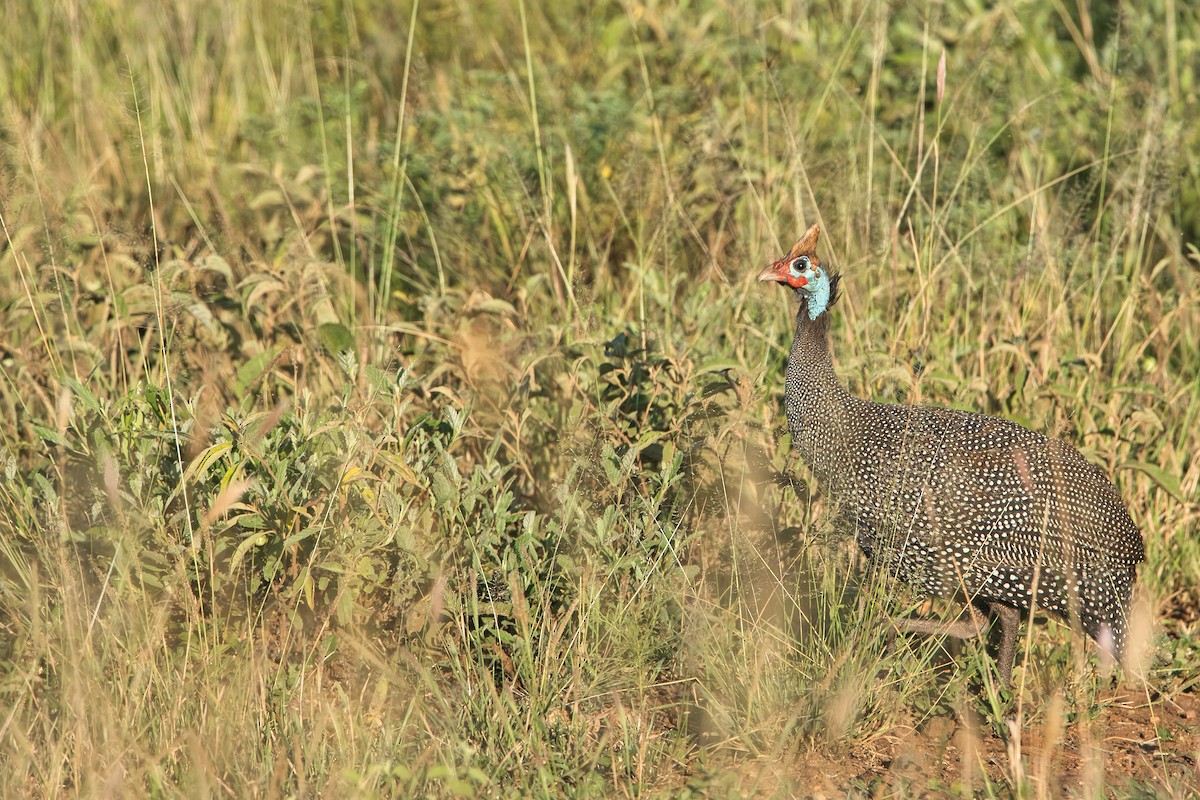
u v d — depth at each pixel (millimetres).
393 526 9391
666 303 12562
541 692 9031
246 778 7996
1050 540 10062
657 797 8289
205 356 12516
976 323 13586
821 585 10188
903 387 12336
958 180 13992
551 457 11883
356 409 10320
